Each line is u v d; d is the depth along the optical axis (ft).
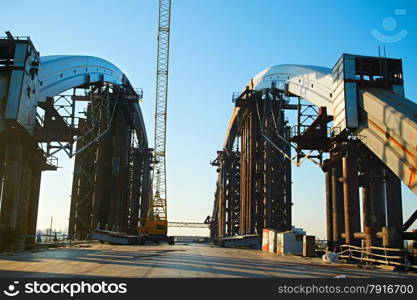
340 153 141.59
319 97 176.96
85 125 257.14
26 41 134.51
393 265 103.04
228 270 82.79
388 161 113.80
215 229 516.32
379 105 118.73
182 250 164.76
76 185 273.13
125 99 282.56
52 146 165.99
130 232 307.99
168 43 369.91
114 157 279.90
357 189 134.31
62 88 192.65
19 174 133.80
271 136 245.24
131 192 383.65
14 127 132.87
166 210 399.65
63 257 108.68
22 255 114.21
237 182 392.06
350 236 132.46
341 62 136.77
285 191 245.86
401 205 126.41
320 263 111.14
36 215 167.12
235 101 262.67
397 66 136.56
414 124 101.40
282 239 150.92
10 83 130.31
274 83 236.63
